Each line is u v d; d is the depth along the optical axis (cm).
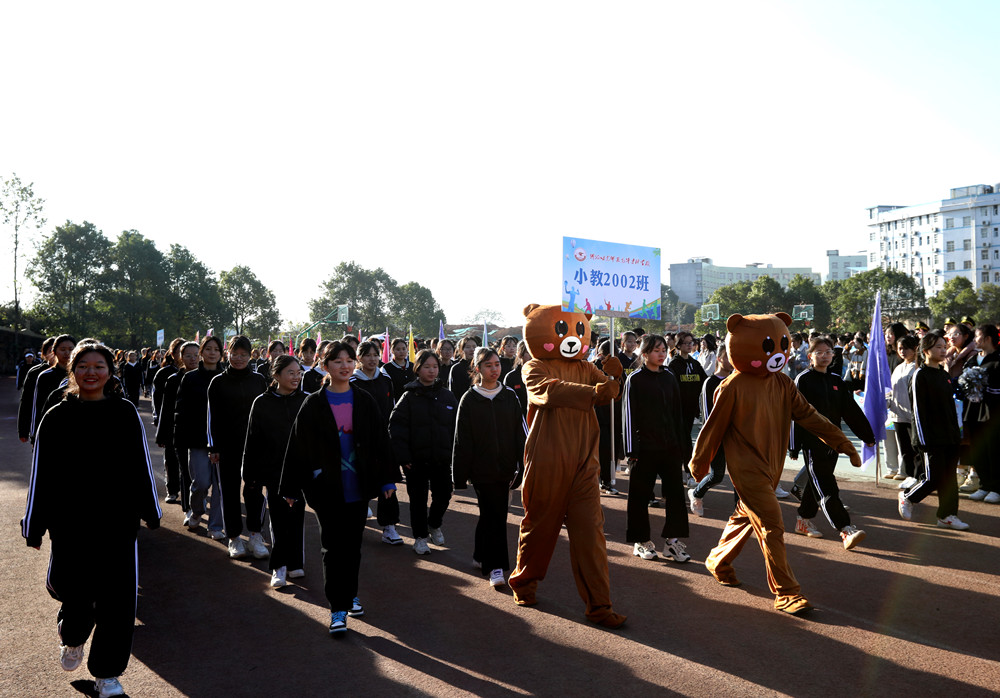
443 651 481
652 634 503
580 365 586
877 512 849
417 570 670
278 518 627
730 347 580
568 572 659
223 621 544
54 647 500
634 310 1115
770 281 8375
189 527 831
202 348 806
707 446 590
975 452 911
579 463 543
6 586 630
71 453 424
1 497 1025
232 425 718
